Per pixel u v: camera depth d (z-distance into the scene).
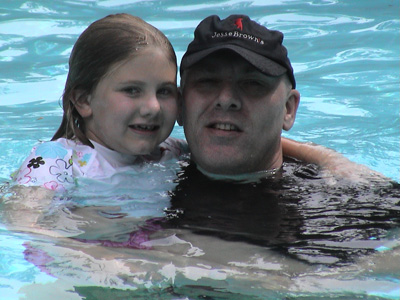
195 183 6.27
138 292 4.59
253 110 5.98
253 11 13.61
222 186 6.21
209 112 6.01
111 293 4.57
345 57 11.53
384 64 11.23
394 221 5.52
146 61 6.03
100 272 4.82
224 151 6.12
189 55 6.19
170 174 6.44
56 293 4.57
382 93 10.15
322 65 11.23
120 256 5.04
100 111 6.22
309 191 6.13
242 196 6.02
